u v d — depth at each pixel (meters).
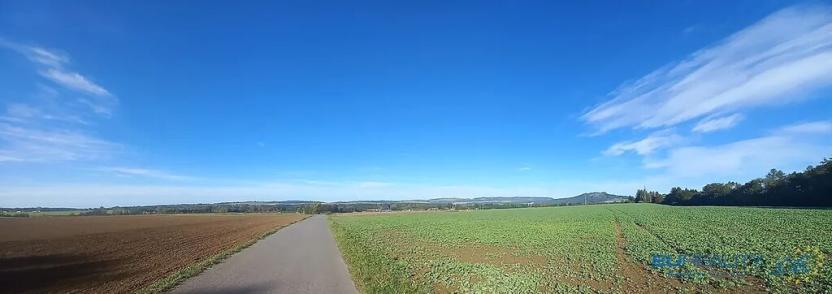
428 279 18.39
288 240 40.97
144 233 52.28
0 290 16.48
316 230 58.28
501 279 18.08
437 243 36.84
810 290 15.66
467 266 22.11
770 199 96.94
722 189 120.94
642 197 181.75
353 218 104.06
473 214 112.94
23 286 17.33
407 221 81.62
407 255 28.36
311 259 25.52
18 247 33.78
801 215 56.53
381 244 36.31
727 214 67.81
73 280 18.78
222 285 17.36
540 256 26.91
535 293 15.45
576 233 45.00
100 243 38.00
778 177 103.12
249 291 16.25
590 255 26.80
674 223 54.59
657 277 19.06
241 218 110.44
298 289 16.48
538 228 54.12
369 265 22.11
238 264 23.44
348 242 36.97
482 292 15.70
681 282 17.83
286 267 22.16
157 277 19.48
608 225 56.50
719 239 33.50
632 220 64.88
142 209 195.25
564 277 19.03
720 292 15.95
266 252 29.81
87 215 138.62
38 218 107.56
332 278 18.73
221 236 46.75
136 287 17.06
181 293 15.92
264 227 65.81
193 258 26.66
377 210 192.00
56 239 42.59
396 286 16.52
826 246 27.06
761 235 35.12
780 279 17.59
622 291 16.28
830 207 77.12
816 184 81.69
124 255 28.44
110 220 94.81
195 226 69.25
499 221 74.44
